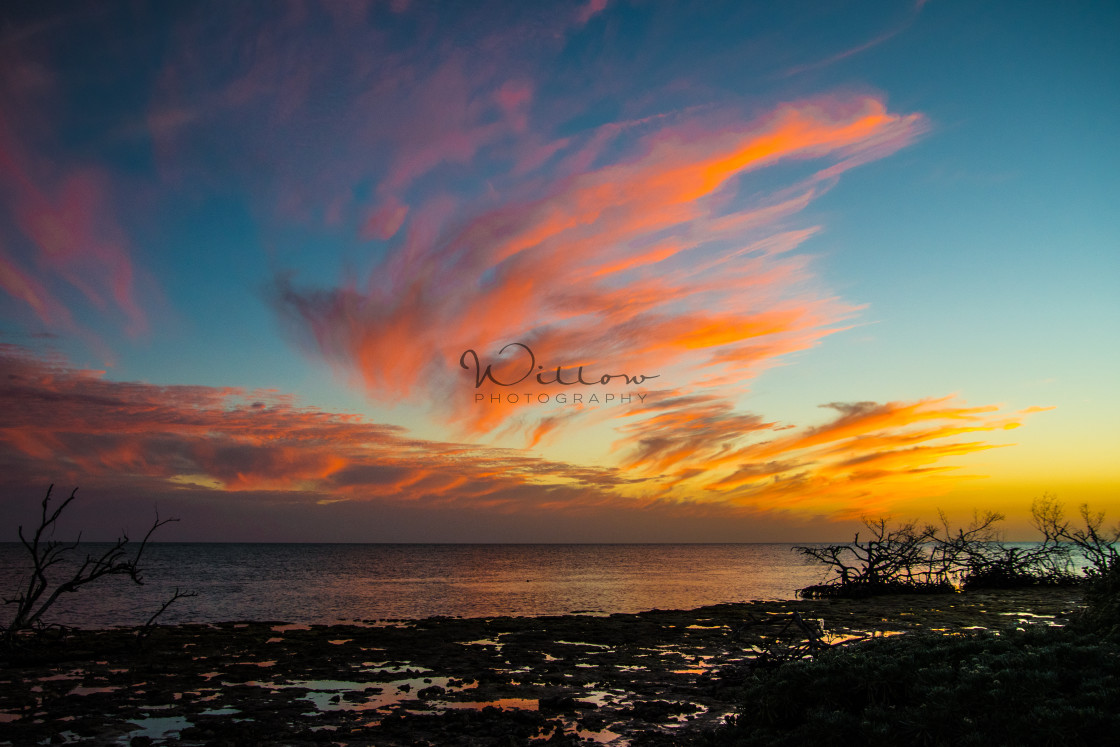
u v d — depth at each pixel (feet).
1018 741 23.22
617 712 38.29
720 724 35.35
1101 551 101.19
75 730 34.53
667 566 306.55
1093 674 26.96
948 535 120.88
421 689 44.93
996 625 70.44
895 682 28.86
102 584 163.43
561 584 176.04
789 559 407.85
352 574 231.30
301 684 46.39
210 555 469.57
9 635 58.59
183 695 42.63
